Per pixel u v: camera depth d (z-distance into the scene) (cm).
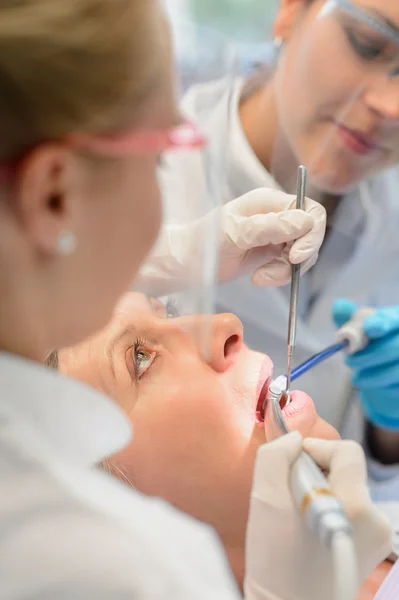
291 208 97
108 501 50
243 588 92
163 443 91
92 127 49
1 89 47
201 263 76
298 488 65
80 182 50
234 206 100
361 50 106
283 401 97
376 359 117
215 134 79
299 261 93
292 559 69
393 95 107
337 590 57
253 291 130
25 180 47
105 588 46
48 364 86
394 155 120
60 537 47
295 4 115
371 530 68
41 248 50
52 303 53
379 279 148
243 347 102
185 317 92
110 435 62
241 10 116
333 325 143
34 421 53
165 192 68
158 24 53
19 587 46
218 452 91
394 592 92
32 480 48
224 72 98
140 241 56
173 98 55
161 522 52
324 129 116
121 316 97
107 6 49
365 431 137
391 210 135
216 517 90
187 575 49
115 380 93
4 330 53
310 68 111
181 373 94
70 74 47
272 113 121
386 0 99
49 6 49
